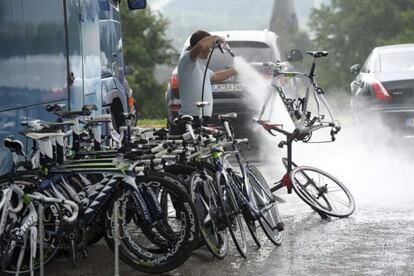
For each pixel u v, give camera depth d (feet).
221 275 29.91
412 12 296.92
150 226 29.14
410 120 61.05
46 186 28.71
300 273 30.07
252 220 33.68
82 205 28.84
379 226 37.86
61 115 31.50
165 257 29.04
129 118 33.32
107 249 34.27
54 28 36.47
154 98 276.00
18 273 27.48
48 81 35.17
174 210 29.17
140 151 29.17
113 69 53.16
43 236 28.35
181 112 41.09
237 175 33.86
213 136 34.12
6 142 27.48
